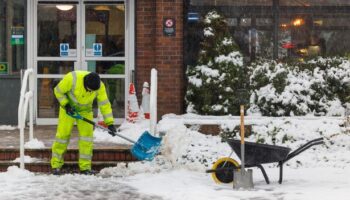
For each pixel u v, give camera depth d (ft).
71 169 66.90
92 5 89.92
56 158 64.44
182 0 87.15
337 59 83.82
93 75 62.69
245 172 56.95
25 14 89.25
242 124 57.06
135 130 78.23
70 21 89.92
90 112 64.90
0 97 88.84
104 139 75.25
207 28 84.99
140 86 88.63
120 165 65.62
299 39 88.69
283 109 81.15
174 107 86.38
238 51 84.53
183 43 87.86
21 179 61.26
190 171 64.75
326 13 88.69
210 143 74.02
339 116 80.18
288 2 88.79
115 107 89.61
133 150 64.39
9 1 89.35
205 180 60.85
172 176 61.98
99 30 89.92
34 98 89.25
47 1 89.71
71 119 64.08
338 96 82.12
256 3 88.63
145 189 56.59
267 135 74.43
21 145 64.34
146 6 88.43
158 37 86.33
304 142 73.51
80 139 64.39
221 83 82.58
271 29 88.74
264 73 82.33
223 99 82.64
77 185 58.49
